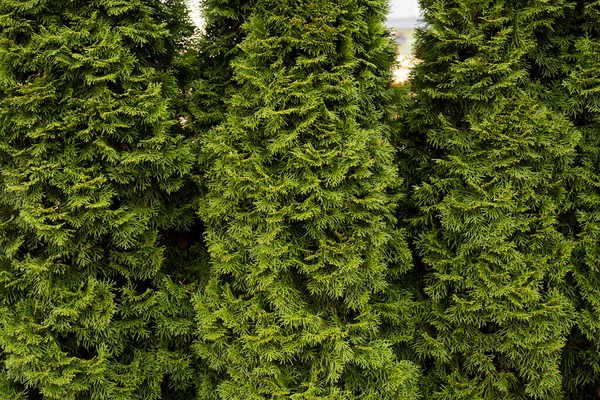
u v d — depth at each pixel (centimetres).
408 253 309
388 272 315
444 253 304
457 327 307
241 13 291
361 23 267
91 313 283
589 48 293
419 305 321
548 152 295
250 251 278
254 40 264
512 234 298
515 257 288
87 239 284
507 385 305
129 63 270
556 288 299
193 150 312
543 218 295
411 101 324
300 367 288
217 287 300
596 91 291
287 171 275
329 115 261
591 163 306
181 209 318
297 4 260
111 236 291
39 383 287
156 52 294
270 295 274
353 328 283
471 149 296
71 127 265
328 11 256
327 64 273
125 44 277
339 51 270
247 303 285
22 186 257
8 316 284
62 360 277
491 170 288
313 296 289
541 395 297
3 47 254
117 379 294
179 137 293
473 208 286
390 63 303
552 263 302
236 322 282
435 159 301
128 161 269
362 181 279
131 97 272
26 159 265
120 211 277
